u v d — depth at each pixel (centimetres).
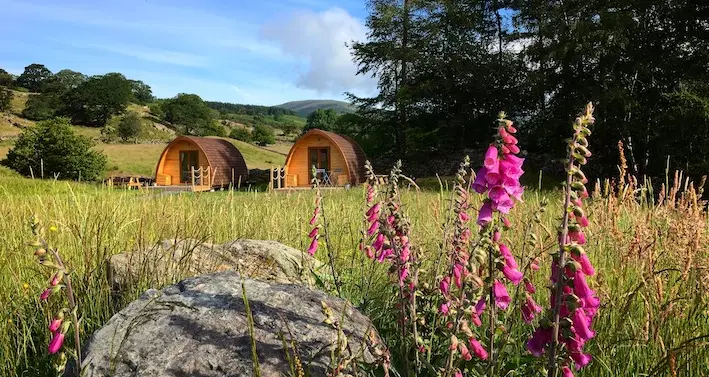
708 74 2416
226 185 3347
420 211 568
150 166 5844
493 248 204
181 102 12925
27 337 380
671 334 294
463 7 3569
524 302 240
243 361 230
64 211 587
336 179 3153
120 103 11975
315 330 250
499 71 3359
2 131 9225
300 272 417
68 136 4006
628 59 2591
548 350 190
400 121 3806
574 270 175
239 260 462
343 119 4106
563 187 185
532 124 3080
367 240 343
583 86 2638
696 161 2320
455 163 3362
